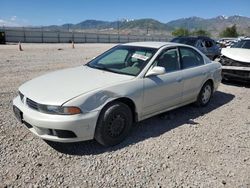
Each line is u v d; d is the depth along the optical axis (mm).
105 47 28984
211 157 3766
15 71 9727
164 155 3752
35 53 17922
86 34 50062
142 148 3930
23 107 3719
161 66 4672
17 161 3445
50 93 3607
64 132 3445
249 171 3455
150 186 3064
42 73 9531
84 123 3510
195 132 4594
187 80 5145
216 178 3271
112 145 3951
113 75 4242
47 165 3395
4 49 20656
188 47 5516
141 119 4414
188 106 6031
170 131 4586
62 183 3047
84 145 3947
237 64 8086
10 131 4285
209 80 5977
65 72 4559
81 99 3490
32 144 3902
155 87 4406
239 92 7684
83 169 3340
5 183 3000
